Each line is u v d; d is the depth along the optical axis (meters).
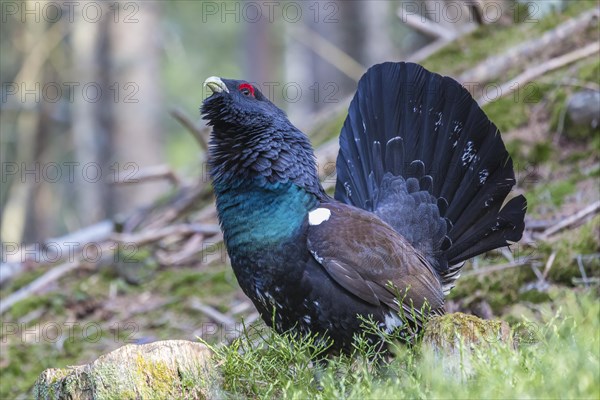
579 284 10.88
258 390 7.06
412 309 7.82
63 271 14.64
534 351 6.74
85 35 29.14
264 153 8.34
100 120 27.45
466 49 16.25
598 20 15.01
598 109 13.44
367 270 8.06
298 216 8.23
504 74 15.20
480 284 11.43
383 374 7.50
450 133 9.34
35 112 29.64
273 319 7.99
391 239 8.31
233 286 13.78
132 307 13.85
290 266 8.11
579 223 11.66
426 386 6.57
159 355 6.82
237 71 35.38
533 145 13.80
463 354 6.61
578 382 6.08
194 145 35.38
